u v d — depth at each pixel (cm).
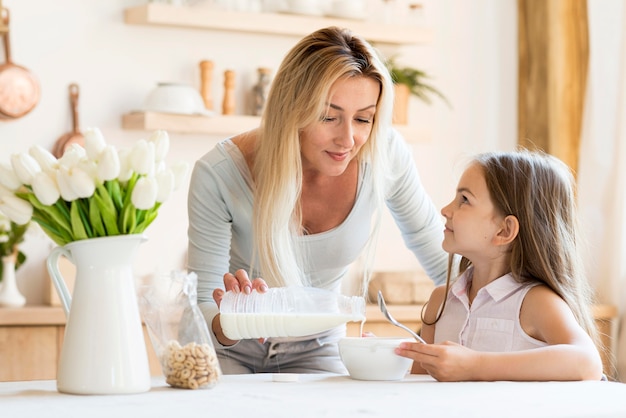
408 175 255
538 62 489
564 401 156
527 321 211
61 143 428
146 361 164
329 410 143
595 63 466
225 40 457
